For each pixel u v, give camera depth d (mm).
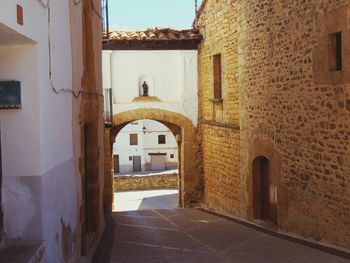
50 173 4336
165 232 8891
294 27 7750
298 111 7727
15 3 3369
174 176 25859
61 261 4695
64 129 5051
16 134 3969
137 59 13594
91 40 7523
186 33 13414
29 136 3973
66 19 5320
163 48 13430
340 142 6527
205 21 12805
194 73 13680
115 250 7020
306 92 7438
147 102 13617
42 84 4086
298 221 7848
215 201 12430
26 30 3635
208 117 12953
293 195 8008
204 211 12391
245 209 10250
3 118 3959
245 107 10070
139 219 10875
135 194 22766
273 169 9242
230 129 11039
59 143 4766
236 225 9648
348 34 6227
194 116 13734
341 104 6461
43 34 4160
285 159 8266
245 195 10242
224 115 11484
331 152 6773
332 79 6648
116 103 13531
